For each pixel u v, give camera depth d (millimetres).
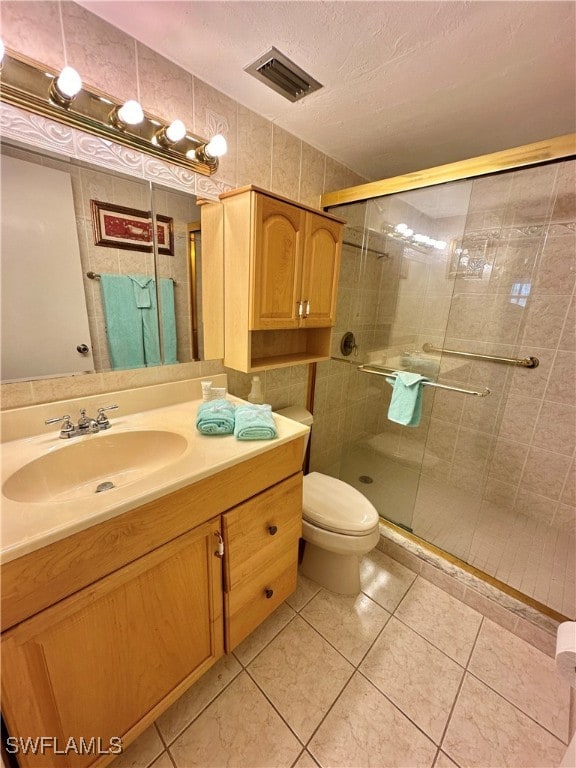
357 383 2211
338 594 1449
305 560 1550
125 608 768
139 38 988
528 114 1348
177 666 930
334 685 1100
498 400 1973
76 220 980
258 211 1177
